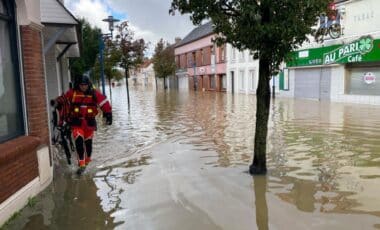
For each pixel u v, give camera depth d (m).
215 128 11.37
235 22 5.66
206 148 8.34
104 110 6.58
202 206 4.82
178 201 5.03
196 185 5.67
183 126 12.04
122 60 22.08
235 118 13.88
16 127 5.37
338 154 7.35
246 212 4.58
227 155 7.57
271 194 5.17
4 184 4.50
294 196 5.07
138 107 20.75
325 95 21.53
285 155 7.34
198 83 45.09
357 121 12.01
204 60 42.62
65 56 17.08
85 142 6.61
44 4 8.09
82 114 6.46
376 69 18.09
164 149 8.36
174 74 54.56
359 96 18.91
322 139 8.92
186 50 48.84
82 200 5.18
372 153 7.38
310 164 6.65
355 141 8.59
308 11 5.25
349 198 4.94
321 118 13.02
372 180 5.67
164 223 4.34
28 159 5.20
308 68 22.91
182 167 6.74
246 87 32.66
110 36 20.20
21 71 5.47
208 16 5.74
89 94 6.52
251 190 5.36
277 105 18.89
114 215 4.62
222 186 5.58
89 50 30.66
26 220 4.53
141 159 7.44
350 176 5.89
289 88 24.97
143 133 10.75
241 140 9.18
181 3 5.84
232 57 35.25
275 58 5.57
